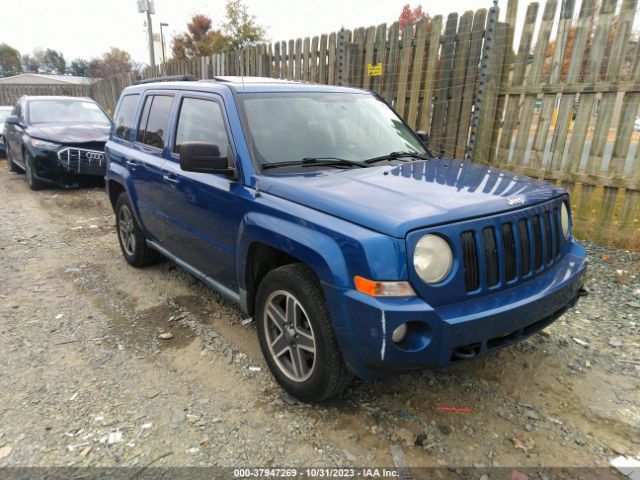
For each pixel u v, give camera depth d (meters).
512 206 2.62
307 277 2.70
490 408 2.87
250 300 3.29
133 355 3.50
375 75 7.19
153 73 15.39
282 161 3.19
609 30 4.95
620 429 2.69
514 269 2.60
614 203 5.24
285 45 8.98
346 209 2.48
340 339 2.46
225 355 3.48
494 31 5.75
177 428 2.72
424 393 3.01
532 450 2.54
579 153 5.36
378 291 2.25
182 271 5.18
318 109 3.65
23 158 9.88
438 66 6.46
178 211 3.95
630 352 3.43
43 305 4.34
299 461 2.47
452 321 2.26
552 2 5.27
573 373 3.21
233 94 3.45
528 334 2.64
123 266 5.37
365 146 3.57
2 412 2.86
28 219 7.42
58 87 22.50
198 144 3.05
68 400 2.97
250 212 3.00
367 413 2.83
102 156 9.20
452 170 3.25
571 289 2.82
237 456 2.51
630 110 4.96
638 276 4.56
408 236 2.25
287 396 3.00
